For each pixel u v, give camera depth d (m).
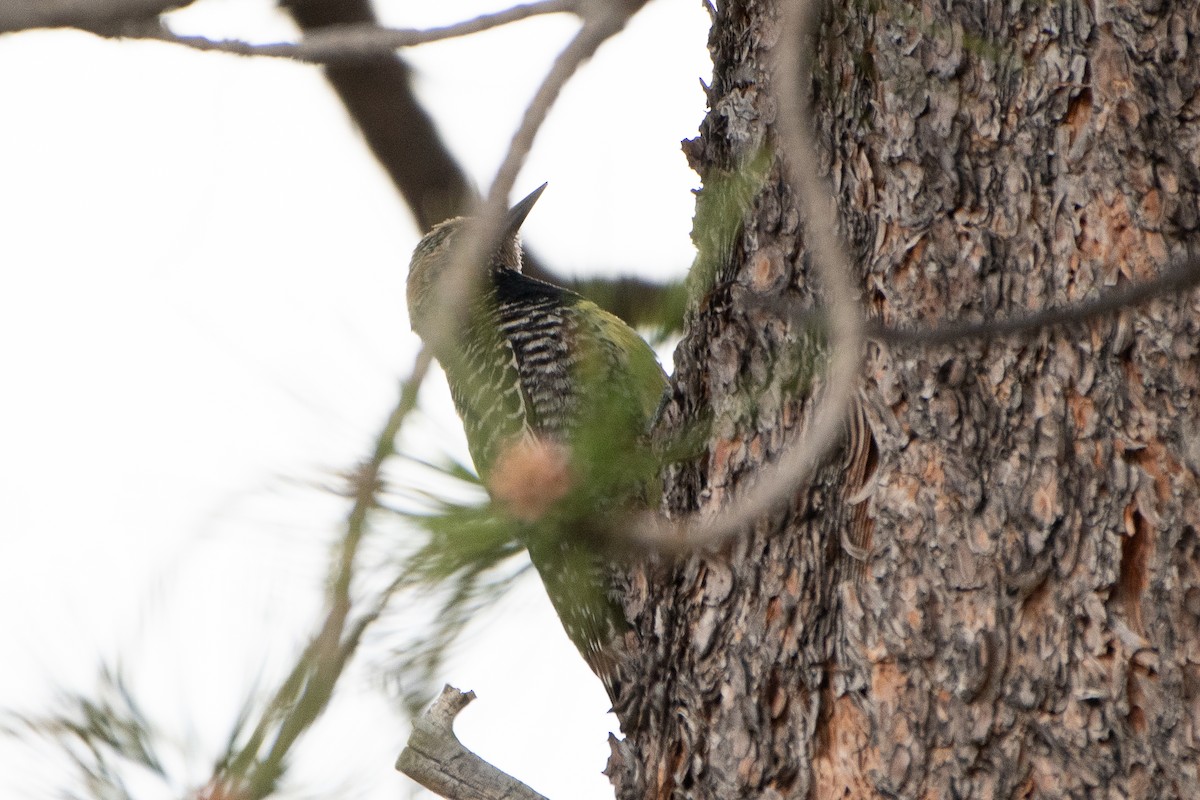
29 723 4.70
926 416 6.39
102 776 4.62
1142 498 6.03
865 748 6.34
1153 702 5.90
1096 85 6.37
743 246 7.18
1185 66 6.32
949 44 6.62
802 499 6.64
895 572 6.38
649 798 7.08
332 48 5.88
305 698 4.39
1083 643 6.02
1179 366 6.05
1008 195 6.45
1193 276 4.73
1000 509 6.21
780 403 6.90
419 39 5.82
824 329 4.79
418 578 4.27
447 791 7.17
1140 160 6.27
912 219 6.58
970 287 6.43
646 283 5.98
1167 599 5.95
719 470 7.06
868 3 6.60
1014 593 6.15
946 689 6.19
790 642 6.61
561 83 4.84
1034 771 6.03
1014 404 6.26
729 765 6.65
